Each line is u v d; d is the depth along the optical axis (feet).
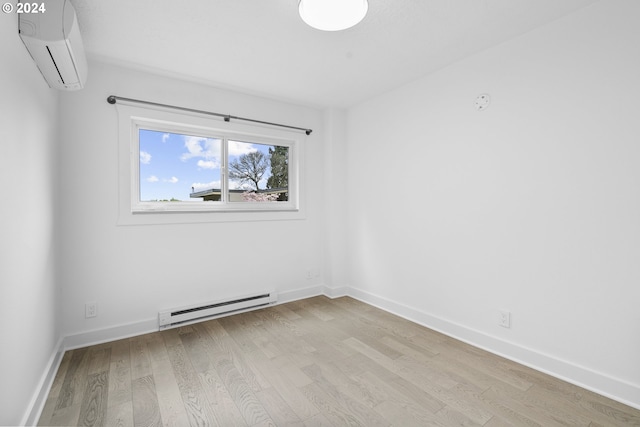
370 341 7.65
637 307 5.08
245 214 9.70
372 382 5.86
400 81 8.87
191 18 5.78
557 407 5.09
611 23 5.26
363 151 10.73
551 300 6.09
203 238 8.97
